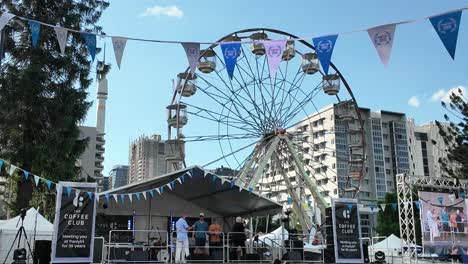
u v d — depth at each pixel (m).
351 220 19.67
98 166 92.56
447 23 10.24
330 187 82.06
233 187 20.41
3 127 29.16
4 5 29.81
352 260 19.25
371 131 110.00
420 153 114.88
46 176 29.67
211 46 32.66
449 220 26.95
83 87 32.38
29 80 28.27
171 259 18.59
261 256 20.73
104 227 23.02
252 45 32.22
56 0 31.75
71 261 15.98
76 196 16.52
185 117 33.16
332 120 90.62
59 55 30.84
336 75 34.84
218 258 18.81
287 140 33.06
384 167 108.88
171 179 19.88
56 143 29.61
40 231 22.61
